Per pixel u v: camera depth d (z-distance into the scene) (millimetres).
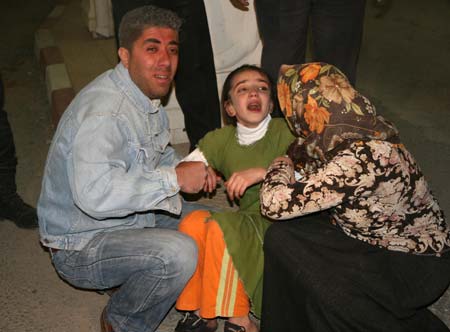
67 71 5160
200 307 2354
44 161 4172
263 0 3180
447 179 3781
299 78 2033
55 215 2285
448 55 6059
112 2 3213
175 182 2170
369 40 6562
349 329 1924
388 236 2016
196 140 3645
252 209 2459
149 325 2348
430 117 4711
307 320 2006
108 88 2232
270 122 2496
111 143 2104
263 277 2188
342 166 1879
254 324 2416
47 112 5004
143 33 2174
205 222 2285
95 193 2045
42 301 2795
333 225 2150
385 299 1953
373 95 5160
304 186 1936
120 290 2299
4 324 2648
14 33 7148
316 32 3275
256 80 2406
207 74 3434
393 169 1885
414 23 7082
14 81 5711
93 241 2266
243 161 2506
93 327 2637
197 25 3270
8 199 3357
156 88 2248
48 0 8562
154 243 2193
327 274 1968
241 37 3941
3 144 3246
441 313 2650
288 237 2082
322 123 1971
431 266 2002
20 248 3193
